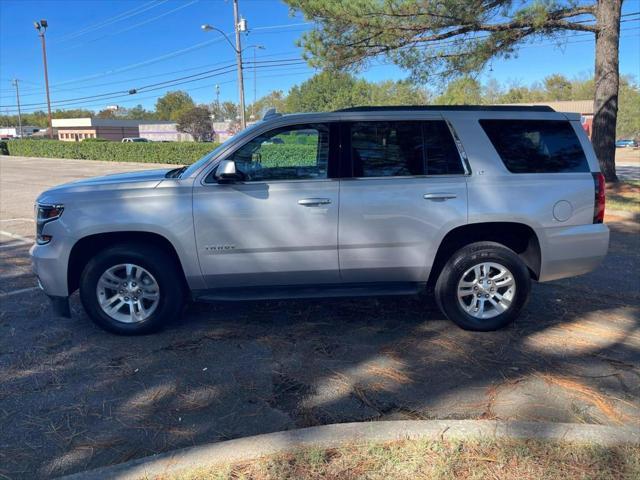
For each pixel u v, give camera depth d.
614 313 5.05
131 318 4.58
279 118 4.46
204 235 4.36
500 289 4.61
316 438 2.89
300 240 4.39
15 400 3.57
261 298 4.49
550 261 4.58
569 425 2.98
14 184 19.06
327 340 4.49
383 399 3.51
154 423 3.28
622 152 50.50
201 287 4.53
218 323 4.90
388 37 12.16
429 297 5.56
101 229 4.32
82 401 3.55
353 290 4.58
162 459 2.76
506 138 4.56
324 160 4.44
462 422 3.02
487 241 4.66
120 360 4.16
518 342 4.41
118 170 27.48
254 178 4.42
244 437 3.09
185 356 4.21
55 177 22.39
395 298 5.54
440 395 3.55
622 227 9.38
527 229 4.56
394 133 4.48
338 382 3.76
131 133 85.31
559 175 4.54
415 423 3.02
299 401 3.51
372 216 4.38
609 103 13.39
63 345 4.45
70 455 2.97
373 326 4.79
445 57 13.38
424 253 4.48
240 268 4.43
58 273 4.42
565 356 4.14
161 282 4.51
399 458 2.73
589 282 6.03
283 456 2.76
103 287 4.52
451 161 4.48
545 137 4.60
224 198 4.34
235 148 4.44
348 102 61.19
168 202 4.34
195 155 31.41
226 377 3.86
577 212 4.54
